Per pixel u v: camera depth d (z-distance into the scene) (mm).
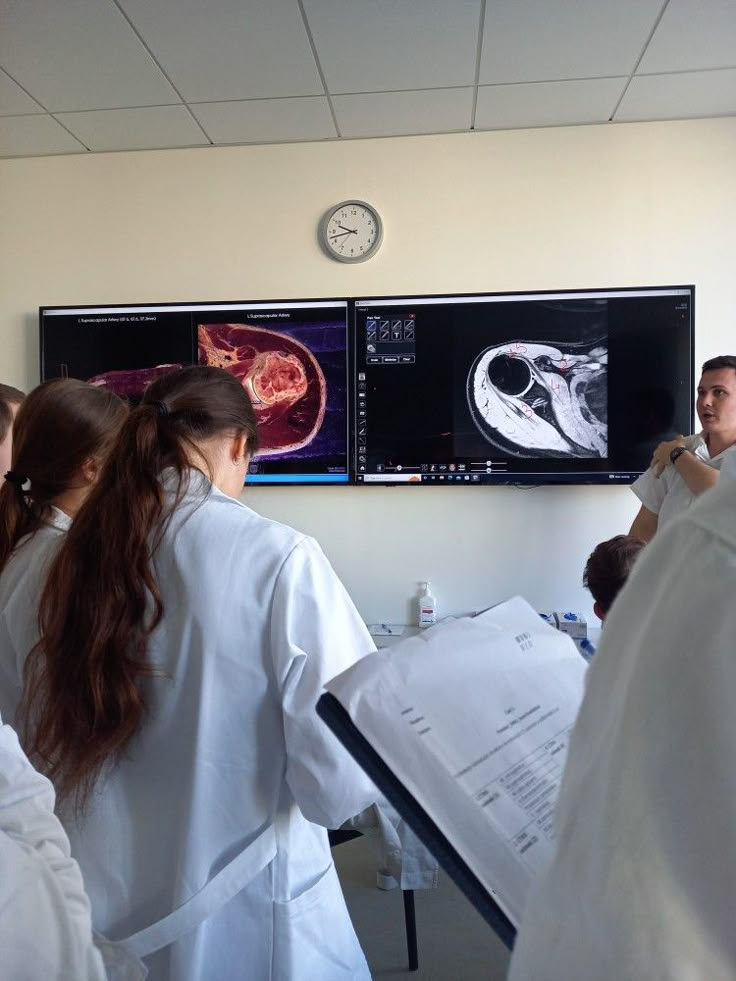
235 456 860
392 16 1944
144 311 2623
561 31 2004
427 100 2357
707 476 1909
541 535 2557
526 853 392
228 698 706
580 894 276
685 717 257
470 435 2506
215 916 710
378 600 2623
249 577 717
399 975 1529
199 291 2678
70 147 2678
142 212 2703
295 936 743
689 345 2385
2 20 1953
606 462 2439
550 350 2459
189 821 689
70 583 702
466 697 464
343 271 2613
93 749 680
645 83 2260
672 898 251
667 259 2482
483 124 2512
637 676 275
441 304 2508
